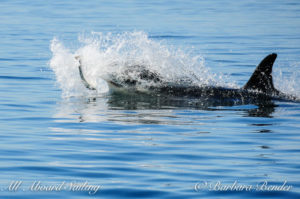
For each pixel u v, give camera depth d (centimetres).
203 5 16025
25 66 6844
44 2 16300
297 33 10381
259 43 9169
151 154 3394
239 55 7925
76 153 3400
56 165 3162
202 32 10388
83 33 9831
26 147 3519
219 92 5300
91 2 16475
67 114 4491
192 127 4100
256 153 3422
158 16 12938
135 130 3988
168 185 2859
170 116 4475
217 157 3338
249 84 5341
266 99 5169
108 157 3322
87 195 2728
